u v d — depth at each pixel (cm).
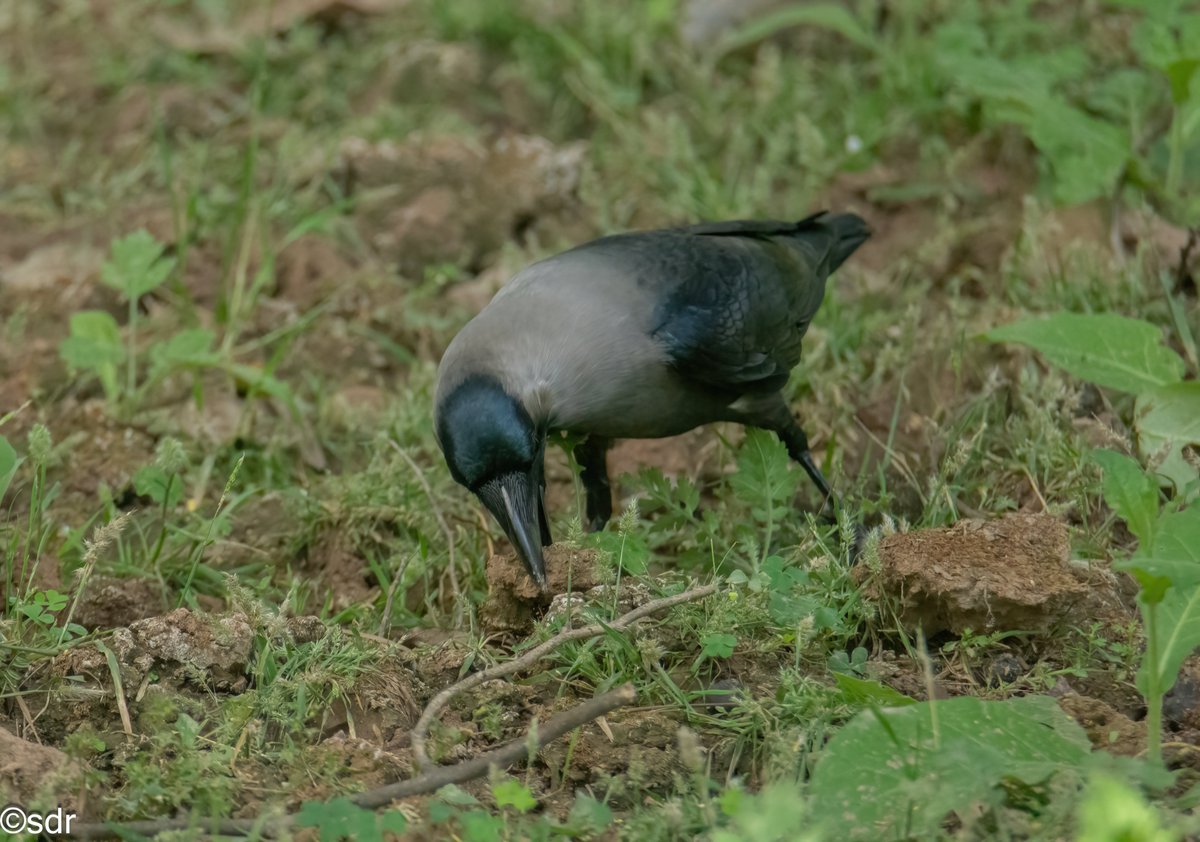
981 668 916
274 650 896
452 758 834
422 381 1271
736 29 1758
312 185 1513
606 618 920
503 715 874
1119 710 878
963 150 1488
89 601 989
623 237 1111
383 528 1106
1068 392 1137
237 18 1850
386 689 884
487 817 734
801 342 1155
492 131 1666
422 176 1512
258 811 781
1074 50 1569
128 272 1260
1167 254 1355
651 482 1049
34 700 872
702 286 1057
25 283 1412
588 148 1597
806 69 1645
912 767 743
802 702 839
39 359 1301
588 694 895
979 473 1119
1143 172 1403
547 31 1734
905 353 1220
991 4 1730
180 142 1645
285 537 1117
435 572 1062
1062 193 1391
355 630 924
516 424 964
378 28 1805
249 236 1393
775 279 1121
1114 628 923
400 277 1465
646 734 852
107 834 753
